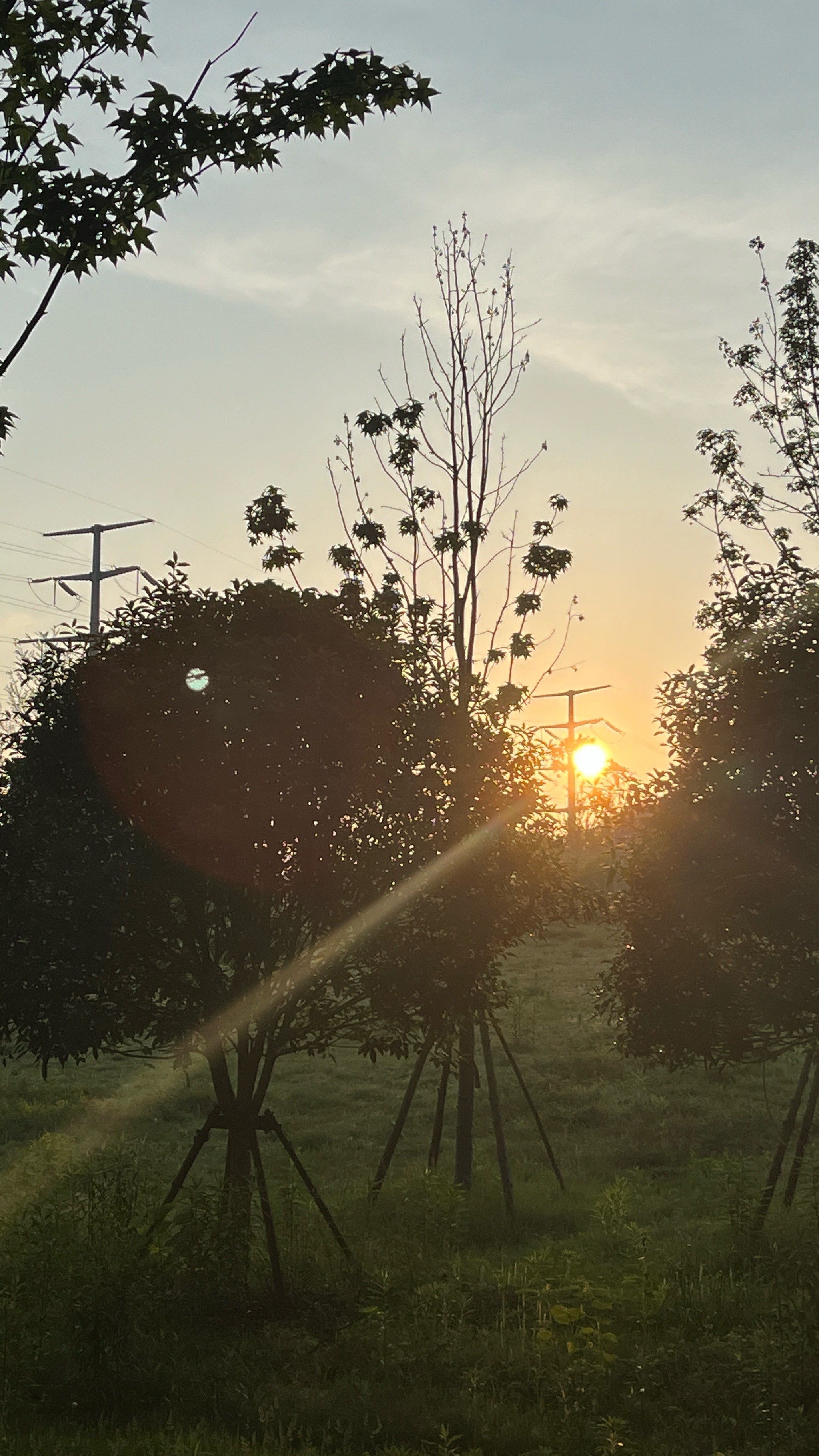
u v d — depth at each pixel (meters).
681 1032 10.34
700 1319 9.63
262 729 9.86
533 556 16.39
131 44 9.14
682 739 10.39
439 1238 12.86
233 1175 10.88
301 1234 12.00
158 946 10.57
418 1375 8.65
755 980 9.95
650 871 10.23
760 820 9.74
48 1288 9.22
